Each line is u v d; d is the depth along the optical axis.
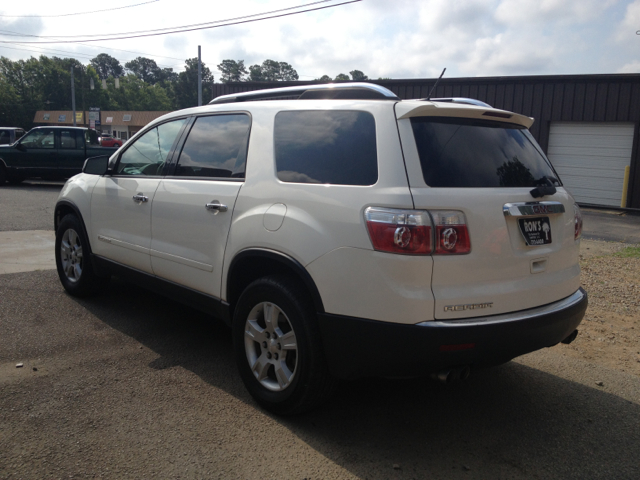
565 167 16.59
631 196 15.42
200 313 4.97
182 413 3.13
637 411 3.44
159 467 2.61
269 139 3.36
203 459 2.69
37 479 2.47
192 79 134.25
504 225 2.81
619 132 15.59
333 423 3.12
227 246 3.39
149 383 3.49
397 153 2.74
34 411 3.06
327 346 2.83
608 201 16.02
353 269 2.70
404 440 2.97
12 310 4.77
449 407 3.40
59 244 5.33
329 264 2.78
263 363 3.19
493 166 2.96
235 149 3.60
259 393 3.20
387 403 3.42
